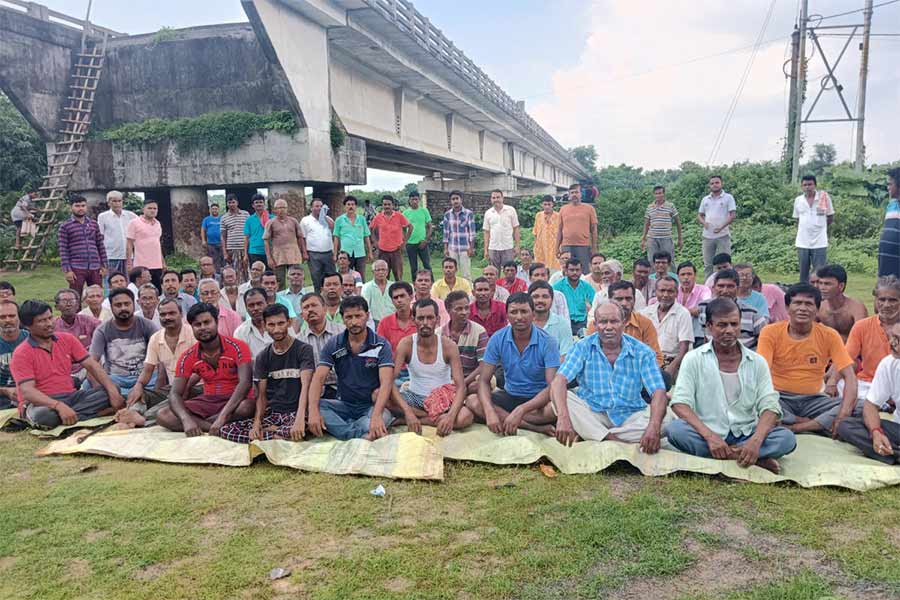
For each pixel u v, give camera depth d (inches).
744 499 142.6
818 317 224.8
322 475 162.1
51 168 636.1
